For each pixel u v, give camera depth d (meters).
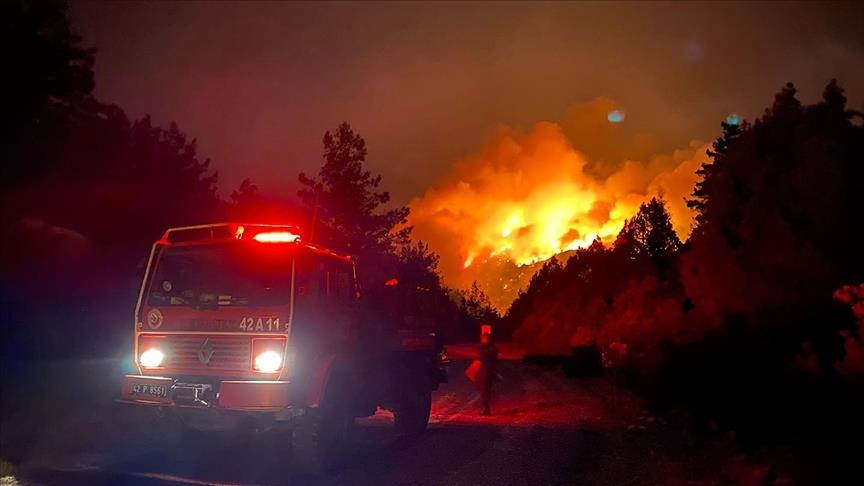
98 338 23.44
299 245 9.93
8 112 19.22
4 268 20.23
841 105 12.28
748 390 12.25
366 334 11.63
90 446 11.08
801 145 11.83
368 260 38.38
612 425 15.45
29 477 8.86
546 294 56.50
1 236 19.75
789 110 13.41
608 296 36.06
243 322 9.70
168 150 28.14
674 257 25.33
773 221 11.82
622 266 35.25
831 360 10.80
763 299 12.19
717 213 14.19
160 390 9.79
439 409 19.33
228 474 9.49
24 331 21.53
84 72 21.22
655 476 9.80
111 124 24.17
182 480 8.97
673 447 12.16
